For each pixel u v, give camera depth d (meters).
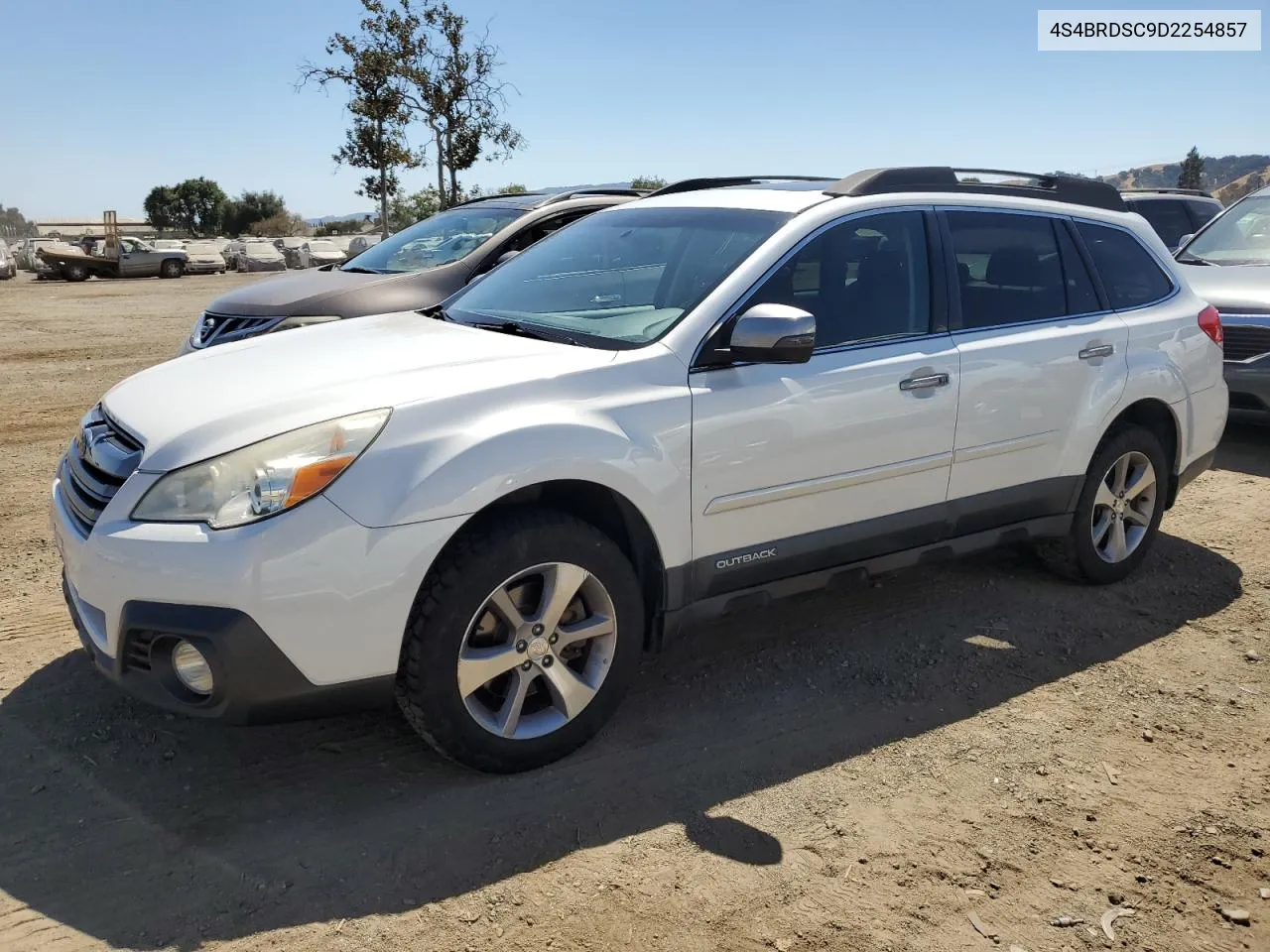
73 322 17.58
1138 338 4.90
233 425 3.06
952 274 4.30
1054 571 5.09
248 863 2.91
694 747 3.57
